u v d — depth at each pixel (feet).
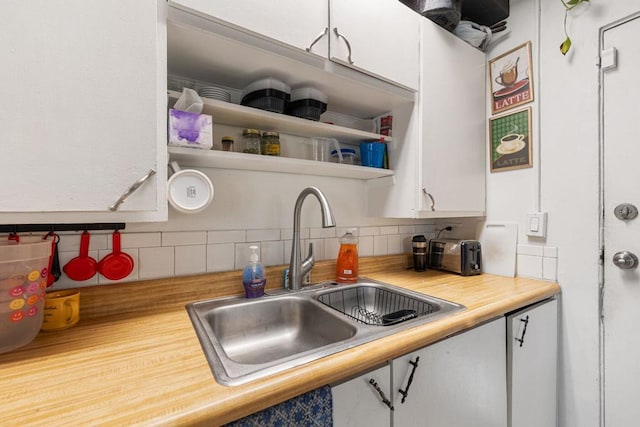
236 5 2.59
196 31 2.51
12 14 1.78
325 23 3.12
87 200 2.00
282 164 3.51
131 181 2.15
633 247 3.52
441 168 4.29
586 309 3.91
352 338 2.35
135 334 2.47
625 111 3.59
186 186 2.74
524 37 4.52
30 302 2.24
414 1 4.25
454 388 2.82
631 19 3.54
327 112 4.58
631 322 3.54
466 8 4.56
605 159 3.75
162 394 1.62
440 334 2.59
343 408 2.08
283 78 3.44
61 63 1.91
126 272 3.06
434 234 5.87
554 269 4.21
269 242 4.08
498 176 4.84
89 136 2.00
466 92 4.63
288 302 3.56
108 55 2.07
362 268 4.77
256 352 3.21
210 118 2.86
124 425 1.37
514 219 4.65
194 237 3.54
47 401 1.55
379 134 4.52
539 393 3.80
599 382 3.79
